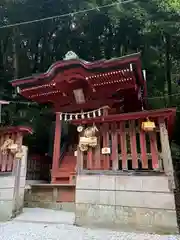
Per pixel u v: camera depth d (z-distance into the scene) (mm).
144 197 4586
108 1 13695
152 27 13906
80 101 10227
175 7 13188
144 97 12250
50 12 14641
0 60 15273
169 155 4660
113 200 4770
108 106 9820
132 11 13680
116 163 5008
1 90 14648
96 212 4816
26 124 13781
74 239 3926
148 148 5191
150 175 4680
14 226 5000
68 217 5930
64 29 15711
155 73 15477
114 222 4633
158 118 4965
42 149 14523
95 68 8758
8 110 13789
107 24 15133
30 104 14898
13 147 6094
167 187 4500
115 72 8742
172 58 15742
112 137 5219
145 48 15539
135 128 5152
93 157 5215
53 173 9508
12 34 15000
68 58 9594
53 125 14383
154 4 13875
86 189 5012
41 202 7863
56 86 9820
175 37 14234
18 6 13703
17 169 6160
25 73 16000
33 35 15648
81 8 13977
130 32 15102
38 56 16797
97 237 4027
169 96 14531
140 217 4496
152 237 3994
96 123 5426
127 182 4785
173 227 4246
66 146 12930
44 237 4070
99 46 16219
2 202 5910
